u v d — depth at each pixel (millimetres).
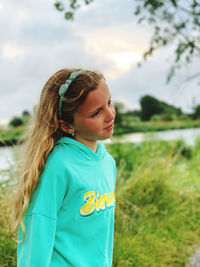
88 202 1099
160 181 3477
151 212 3154
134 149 4508
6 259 1994
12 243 2127
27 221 1068
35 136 1173
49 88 1172
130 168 3967
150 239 2789
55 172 1047
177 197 3543
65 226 1080
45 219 1016
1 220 2227
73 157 1113
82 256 1102
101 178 1188
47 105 1158
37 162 1101
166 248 2758
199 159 5242
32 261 985
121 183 3277
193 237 3018
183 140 6074
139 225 2971
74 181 1066
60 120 1141
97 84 1075
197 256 2717
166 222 3127
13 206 1206
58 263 1062
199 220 3342
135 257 2434
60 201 1061
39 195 1038
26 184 1091
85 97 1058
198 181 4199
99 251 1158
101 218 1162
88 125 1085
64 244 1070
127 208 3059
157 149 4512
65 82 1130
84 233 1105
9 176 2332
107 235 1208
